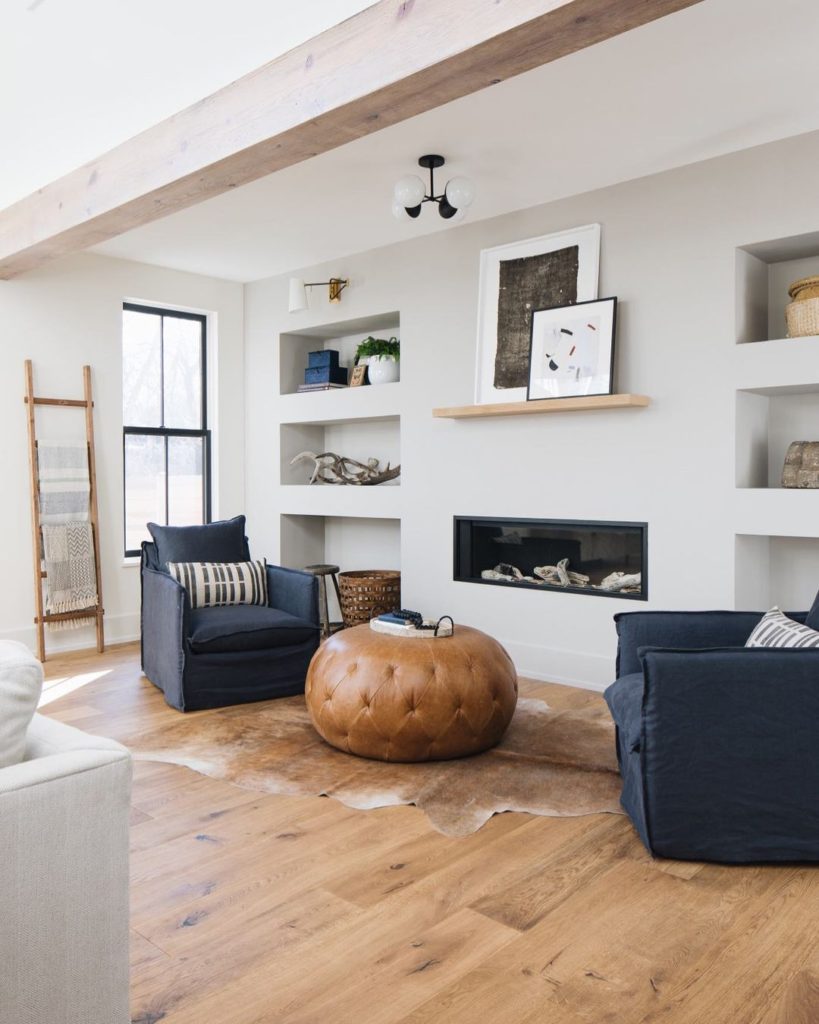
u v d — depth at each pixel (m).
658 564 4.06
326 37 2.55
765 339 4.10
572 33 2.08
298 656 4.25
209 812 2.76
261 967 1.87
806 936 2.01
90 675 4.66
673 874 2.33
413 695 3.13
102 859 1.40
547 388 4.34
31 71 2.92
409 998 1.76
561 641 4.45
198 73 2.91
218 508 6.19
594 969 1.87
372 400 5.40
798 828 2.36
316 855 2.45
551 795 2.90
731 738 2.36
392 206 4.29
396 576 5.48
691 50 2.86
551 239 4.41
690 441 3.94
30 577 5.13
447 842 2.54
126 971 1.44
